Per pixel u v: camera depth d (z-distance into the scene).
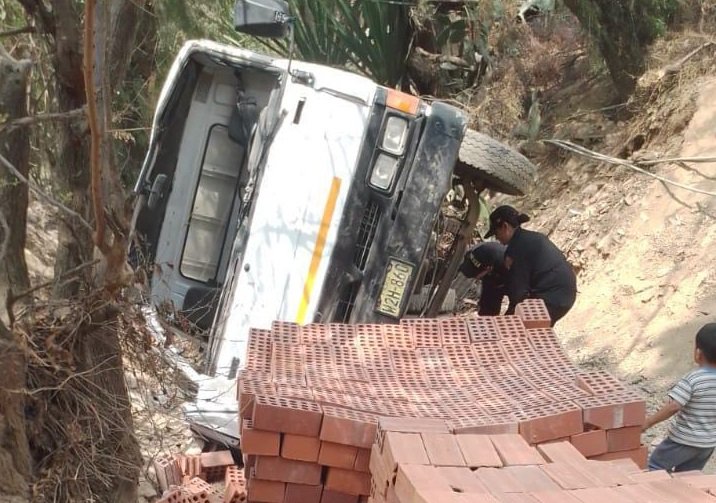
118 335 4.05
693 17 11.23
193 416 5.16
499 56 12.99
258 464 3.48
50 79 4.51
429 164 5.59
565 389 3.86
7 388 3.50
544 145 12.30
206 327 6.13
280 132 5.68
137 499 4.30
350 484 3.48
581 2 11.05
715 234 8.16
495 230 6.51
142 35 6.76
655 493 2.71
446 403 3.75
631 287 8.36
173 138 6.50
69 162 4.20
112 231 3.54
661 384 6.89
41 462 3.80
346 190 5.58
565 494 2.68
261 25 5.06
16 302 3.74
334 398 3.68
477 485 2.76
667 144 10.12
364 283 5.57
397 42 12.29
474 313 7.92
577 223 10.27
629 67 11.36
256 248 5.57
